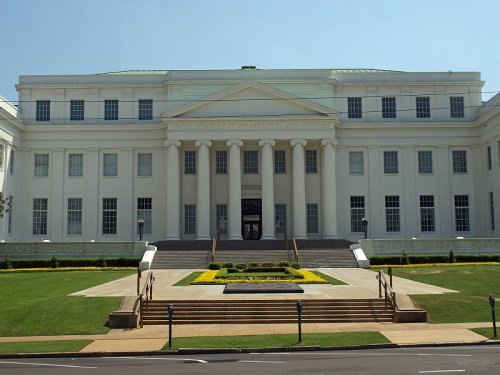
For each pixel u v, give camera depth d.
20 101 64.94
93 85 65.06
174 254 50.44
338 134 63.81
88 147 63.91
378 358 18.05
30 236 62.94
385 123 63.75
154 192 63.66
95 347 20.98
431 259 48.28
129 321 25.20
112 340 22.55
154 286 34.56
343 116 64.81
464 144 64.06
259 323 26.23
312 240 56.22
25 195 63.41
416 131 64.19
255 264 44.22
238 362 17.81
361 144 63.84
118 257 50.97
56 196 63.44
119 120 64.94
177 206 60.66
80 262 48.41
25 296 31.42
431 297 29.83
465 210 63.78
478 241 52.06
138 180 63.78
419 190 63.78
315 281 35.38
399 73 65.50
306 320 26.47
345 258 49.06
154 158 63.97
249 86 60.94
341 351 19.98
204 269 46.81
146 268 46.62
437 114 65.12
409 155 63.97
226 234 62.78
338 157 63.56
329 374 15.33
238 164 60.50
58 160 63.78
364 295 29.89
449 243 51.84
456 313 27.34
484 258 48.94
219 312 27.00
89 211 63.34
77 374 16.09
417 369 15.86
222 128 60.81
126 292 31.92
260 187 63.19
